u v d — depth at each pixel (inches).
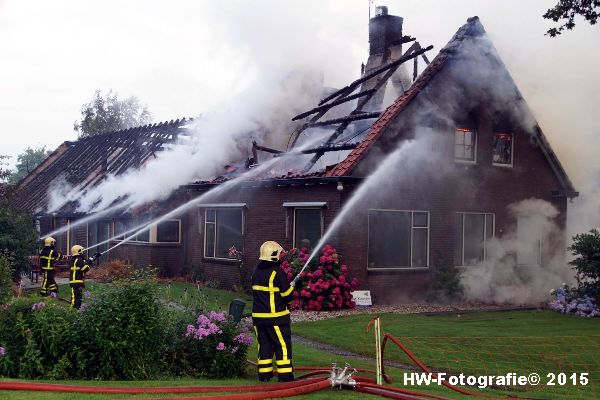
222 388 263.3
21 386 242.8
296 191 698.2
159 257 886.4
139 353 309.9
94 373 303.3
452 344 459.5
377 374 290.2
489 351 439.5
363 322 544.4
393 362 415.5
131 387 262.4
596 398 322.0
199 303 371.9
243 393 257.9
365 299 648.4
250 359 383.9
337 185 635.5
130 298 315.6
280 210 721.6
